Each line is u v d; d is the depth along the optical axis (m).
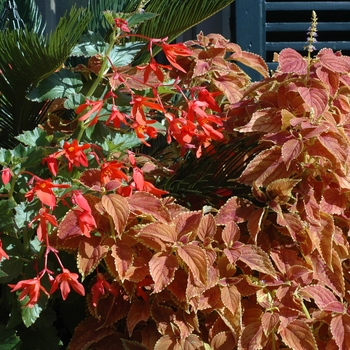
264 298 1.79
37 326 1.85
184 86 2.34
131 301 1.81
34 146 1.84
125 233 1.74
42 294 1.78
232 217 1.84
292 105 1.97
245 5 3.43
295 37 3.59
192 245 1.69
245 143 2.12
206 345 1.74
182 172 2.17
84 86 2.10
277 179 1.83
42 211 1.57
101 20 2.61
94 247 1.70
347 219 1.96
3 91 2.19
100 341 1.82
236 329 1.77
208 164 2.14
